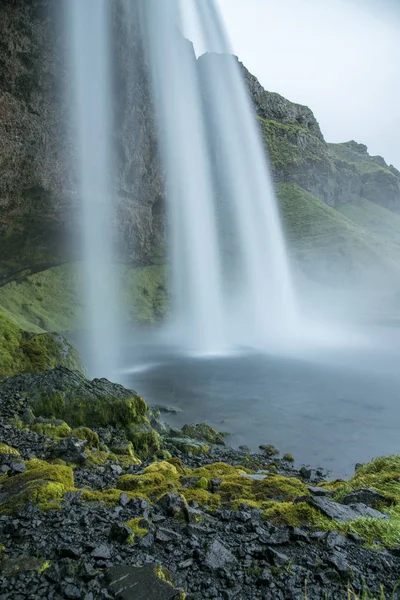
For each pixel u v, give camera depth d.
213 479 8.38
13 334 22.06
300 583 4.45
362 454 16.95
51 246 46.38
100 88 40.41
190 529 5.52
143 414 15.47
